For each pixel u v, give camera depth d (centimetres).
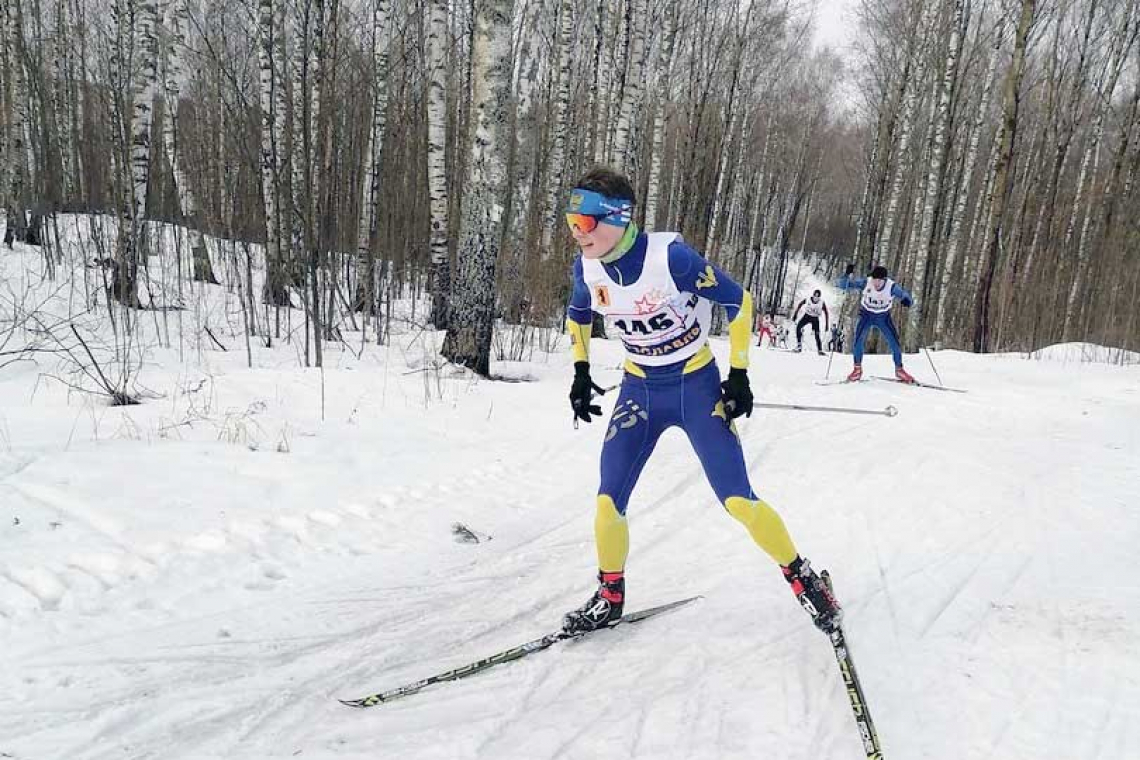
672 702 254
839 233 4856
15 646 262
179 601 306
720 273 280
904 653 288
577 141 1847
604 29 1809
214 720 232
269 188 1141
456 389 722
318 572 347
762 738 233
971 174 2006
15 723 222
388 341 984
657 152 1648
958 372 1130
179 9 1273
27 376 664
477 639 299
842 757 225
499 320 1160
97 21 1541
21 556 315
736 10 2220
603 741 230
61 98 1605
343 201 1132
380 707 247
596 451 575
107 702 236
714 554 393
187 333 937
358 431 563
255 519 384
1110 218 1922
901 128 2050
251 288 935
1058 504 475
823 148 3884
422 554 378
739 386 278
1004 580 358
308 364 782
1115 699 254
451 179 1534
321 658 276
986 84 1972
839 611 271
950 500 482
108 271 1109
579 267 293
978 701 254
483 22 770
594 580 359
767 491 499
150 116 1006
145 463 433
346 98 1082
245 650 275
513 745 227
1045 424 734
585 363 316
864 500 481
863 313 976
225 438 501
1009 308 1800
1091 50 2227
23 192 1373
